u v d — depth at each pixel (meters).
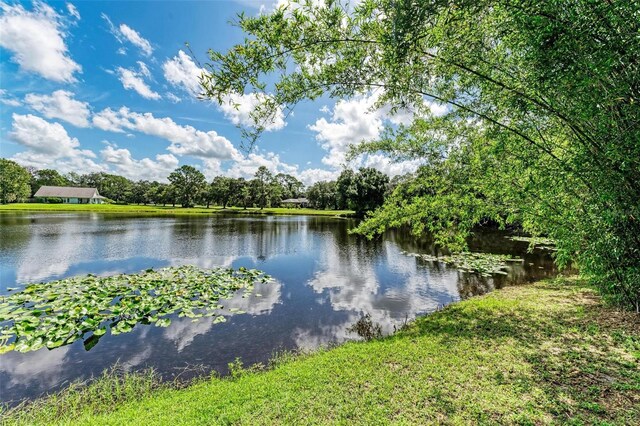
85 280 9.45
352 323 6.75
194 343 5.75
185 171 67.31
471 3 2.53
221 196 65.12
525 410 3.10
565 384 3.52
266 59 3.02
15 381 4.51
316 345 5.67
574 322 5.41
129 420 3.26
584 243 4.97
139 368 4.88
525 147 4.39
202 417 3.23
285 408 3.32
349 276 11.01
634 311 5.37
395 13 2.61
